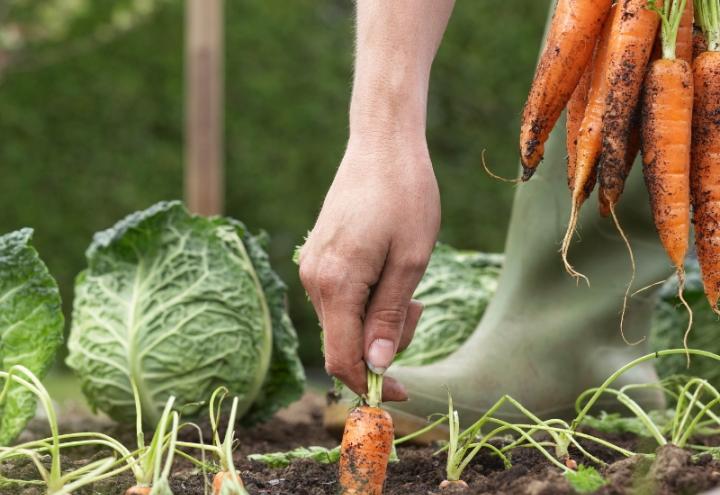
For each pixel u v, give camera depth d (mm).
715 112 1113
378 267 1051
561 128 1386
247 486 1143
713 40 1128
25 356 1315
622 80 1096
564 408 1416
